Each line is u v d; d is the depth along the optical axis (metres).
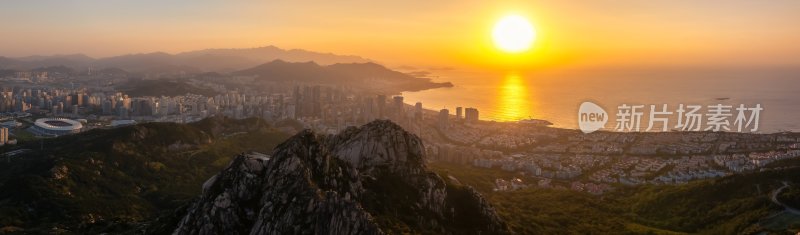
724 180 197.62
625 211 197.75
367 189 126.81
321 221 98.88
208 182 115.62
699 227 175.25
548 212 188.38
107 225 172.62
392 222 115.50
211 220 104.81
